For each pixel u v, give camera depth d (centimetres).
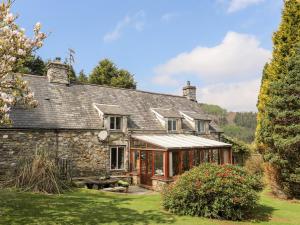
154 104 2930
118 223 1050
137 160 2367
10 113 1908
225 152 2812
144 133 2483
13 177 1636
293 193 1711
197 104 3512
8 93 1104
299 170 1617
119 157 2336
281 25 2061
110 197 1608
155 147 2158
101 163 2195
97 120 2267
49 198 1416
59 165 1798
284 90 1697
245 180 1249
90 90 2567
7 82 1070
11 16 1016
